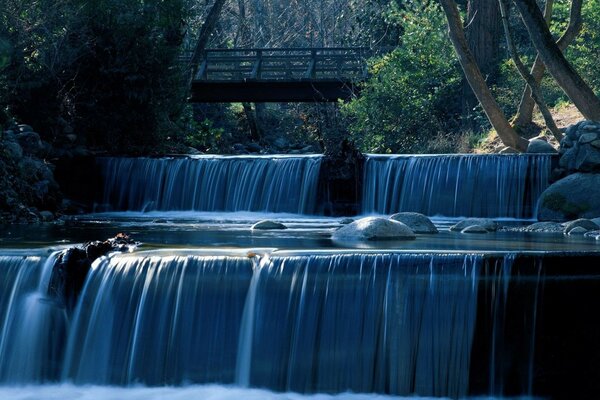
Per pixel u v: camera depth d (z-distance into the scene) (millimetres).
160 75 36156
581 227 22047
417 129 45062
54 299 15625
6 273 15875
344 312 14766
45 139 33000
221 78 56562
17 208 26062
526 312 14633
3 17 31984
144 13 36062
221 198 30641
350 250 15672
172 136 40344
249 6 84250
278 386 14836
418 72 45562
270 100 49250
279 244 18469
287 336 14859
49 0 33438
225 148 56656
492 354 14602
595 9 42094
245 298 15055
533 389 14680
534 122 39812
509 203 28016
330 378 14727
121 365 15242
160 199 31125
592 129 26875
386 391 14648
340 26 77312
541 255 14680
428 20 47125
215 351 15055
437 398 14594
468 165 28516
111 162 31719
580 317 14727
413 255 14781
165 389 14953
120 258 15578
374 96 45594
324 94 49312
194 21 58281
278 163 30234
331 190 29500
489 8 46781
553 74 30141
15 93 32531
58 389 15156
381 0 58281
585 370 14711
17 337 15648
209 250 16234
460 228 22859
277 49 52688
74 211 30078
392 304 14680
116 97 35688
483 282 14602
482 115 43969
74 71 35062
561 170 27219
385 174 29438
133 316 15305
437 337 14609
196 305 15133
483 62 46844
